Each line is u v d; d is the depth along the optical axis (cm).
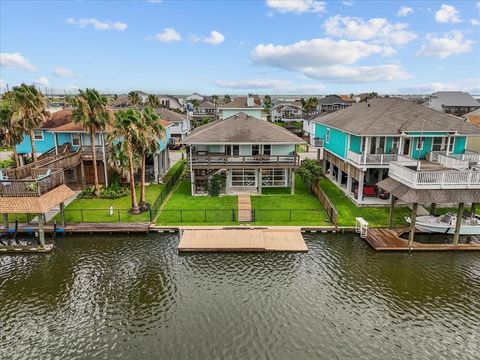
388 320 1648
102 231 2545
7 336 1551
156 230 2581
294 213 2845
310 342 1508
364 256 2247
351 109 4031
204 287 1903
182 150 6269
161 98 12438
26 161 4294
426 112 3209
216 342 1504
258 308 1725
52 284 1952
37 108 3281
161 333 1559
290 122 9969
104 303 1777
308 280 1970
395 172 2527
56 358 1428
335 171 3972
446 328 1598
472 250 2323
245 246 2297
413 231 2309
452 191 2261
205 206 3028
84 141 3744
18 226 2573
